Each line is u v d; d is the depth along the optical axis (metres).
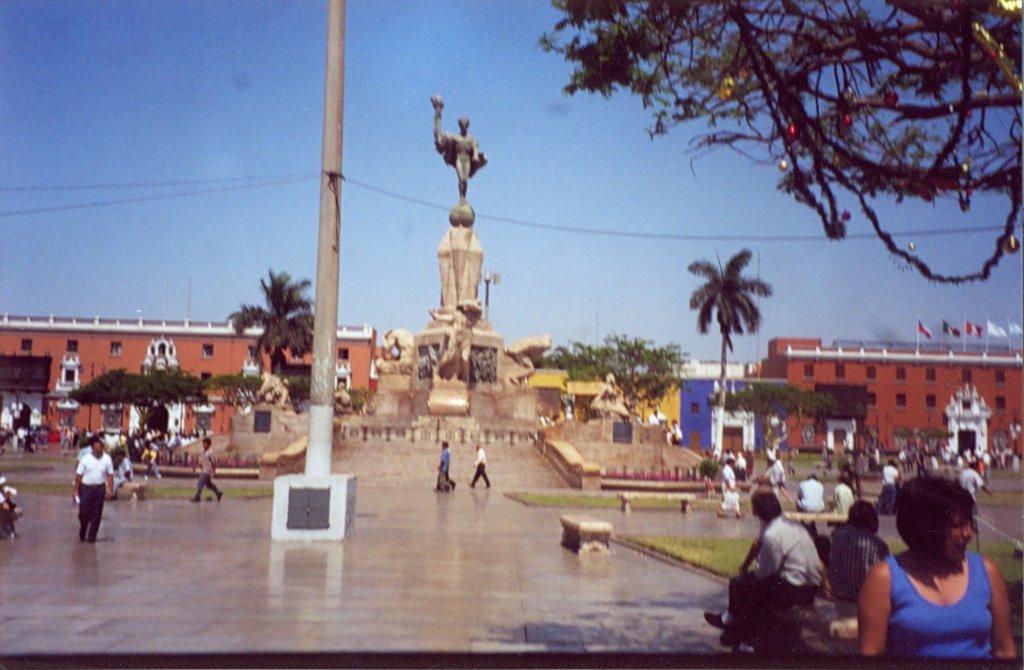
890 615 3.80
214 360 66.44
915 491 3.91
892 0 7.15
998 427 29.75
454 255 41.94
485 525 17.72
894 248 8.06
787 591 7.13
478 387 40.72
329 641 7.51
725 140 8.68
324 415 14.63
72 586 9.91
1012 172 7.77
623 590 10.38
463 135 43.03
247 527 16.30
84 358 64.88
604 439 37.59
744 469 33.38
